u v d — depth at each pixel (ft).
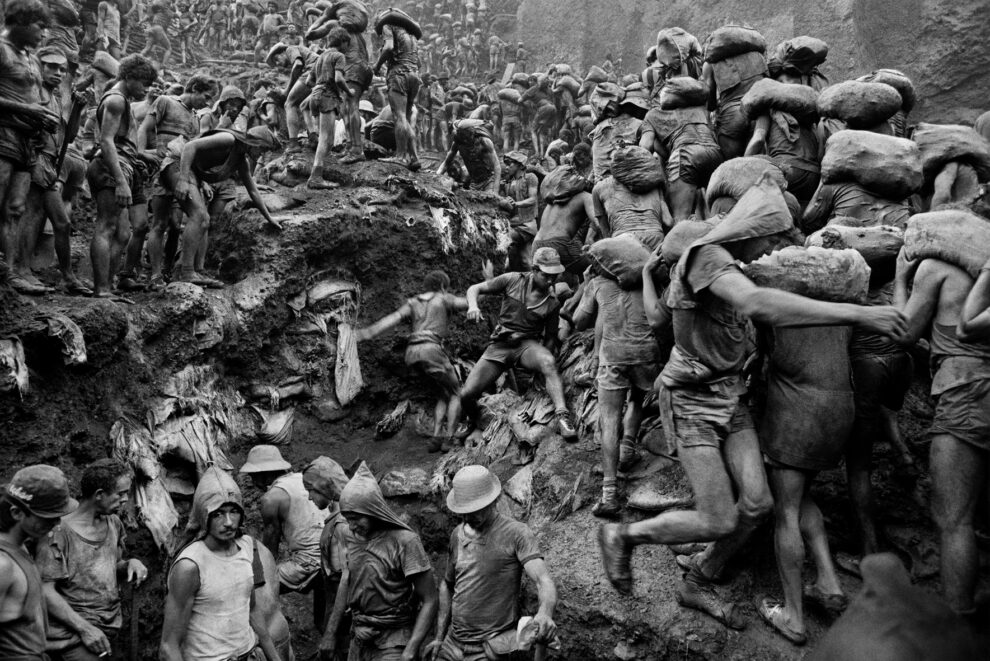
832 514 20.67
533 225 37.22
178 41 77.77
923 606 5.79
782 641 18.51
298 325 31.94
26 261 24.67
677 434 18.21
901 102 23.73
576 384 26.86
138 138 29.35
